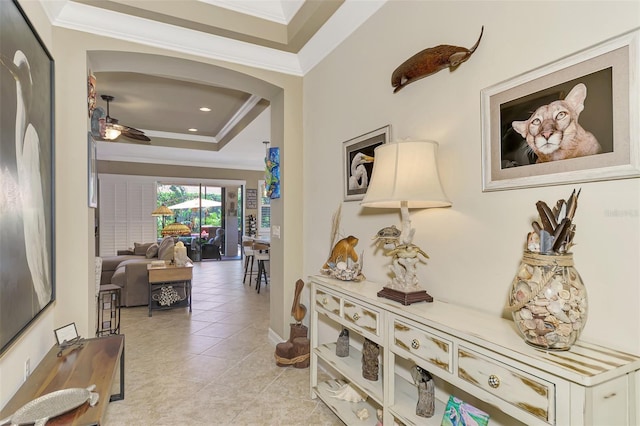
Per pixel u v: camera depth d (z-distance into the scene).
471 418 1.40
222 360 3.12
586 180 1.21
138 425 2.14
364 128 2.47
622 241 1.12
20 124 1.56
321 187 3.08
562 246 1.11
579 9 1.24
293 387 2.62
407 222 1.75
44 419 1.32
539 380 1.04
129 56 2.77
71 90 2.49
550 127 1.32
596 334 1.19
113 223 8.35
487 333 1.26
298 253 3.40
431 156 1.65
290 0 2.86
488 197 1.57
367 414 2.05
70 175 2.47
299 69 3.37
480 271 1.60
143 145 7.12
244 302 5.25
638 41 1.08
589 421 0.93
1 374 1.46
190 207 10.27
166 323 4.22
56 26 2.45
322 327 3.03
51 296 2.10
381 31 2.30
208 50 2.97
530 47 1.40
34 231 1.77
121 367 2.43
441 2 1.84
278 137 3.48
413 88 2.02
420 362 1.50
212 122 6.30
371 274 2.38
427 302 1.71
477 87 1.63
